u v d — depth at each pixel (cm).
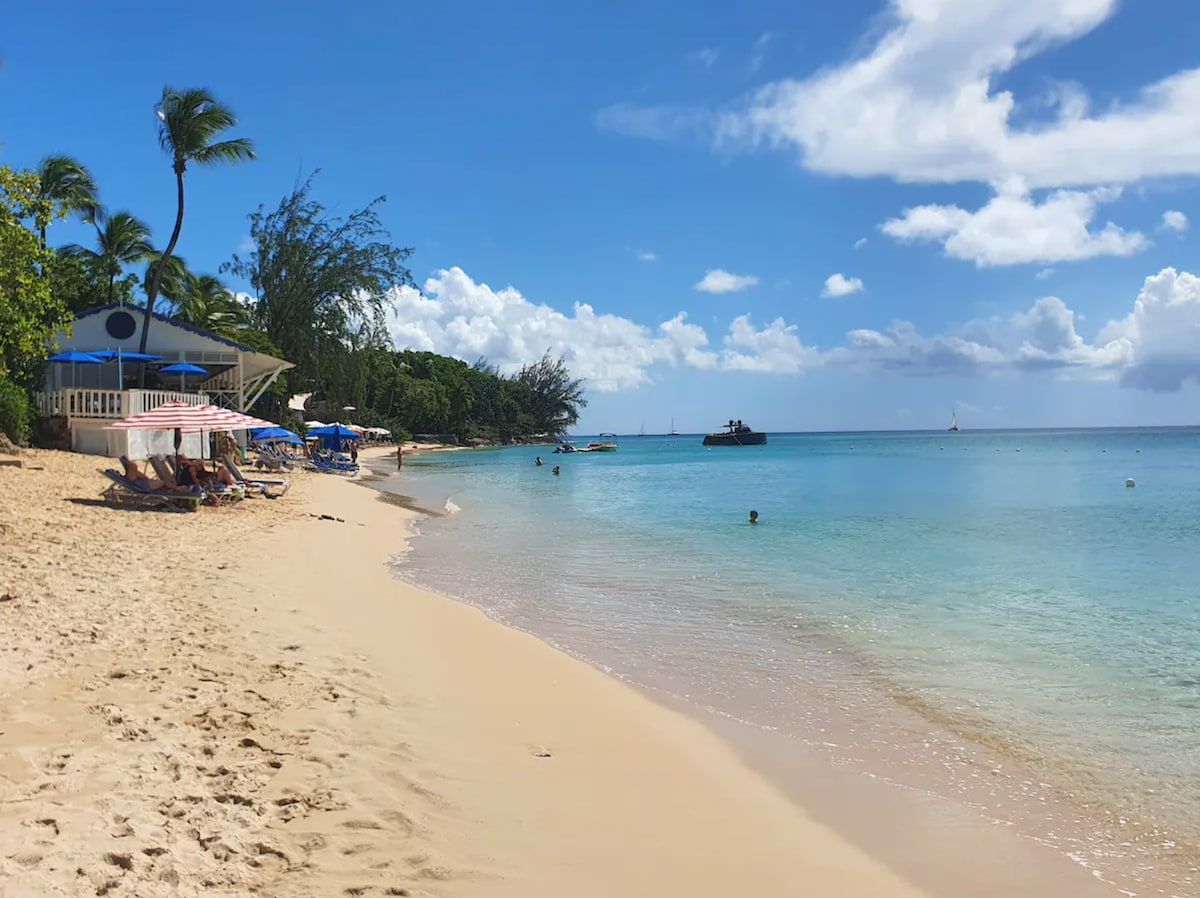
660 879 413
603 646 937
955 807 531
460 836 433
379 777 496
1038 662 876
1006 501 3036
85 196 3516
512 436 12281
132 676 635
